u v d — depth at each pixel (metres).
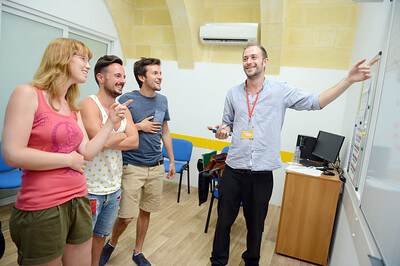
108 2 3.80
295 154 3.23
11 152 0.99
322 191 2.29
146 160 1.95
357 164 1.77
